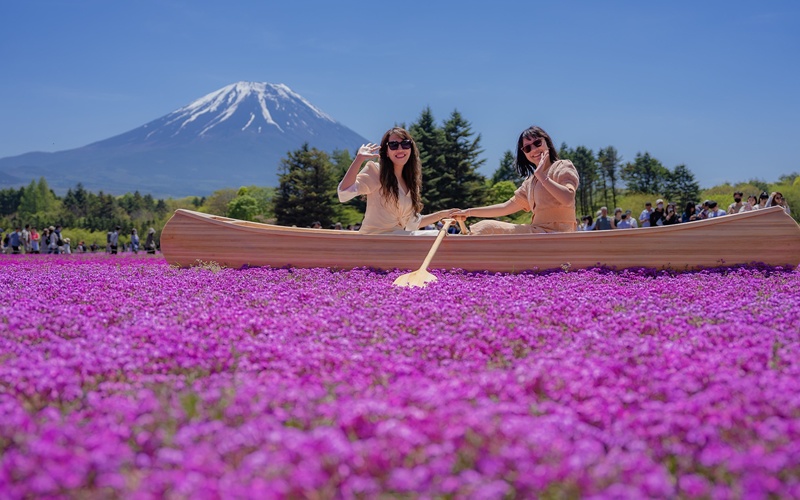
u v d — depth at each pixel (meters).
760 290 6.31
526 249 7.82
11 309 5.31
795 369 3.41
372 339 4.38
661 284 6.66
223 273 8.19
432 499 2.21
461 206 54.88
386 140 8.48
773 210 7.43
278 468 2.25
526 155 8.77
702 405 2.85
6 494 2.08
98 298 6.23
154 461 2.48
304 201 61.38
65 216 122.69
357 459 2.31
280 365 3.67
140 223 104.25
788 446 2.46
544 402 2.98
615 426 2.77
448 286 6.54
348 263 8.37
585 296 5.93
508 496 2.26
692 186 80.69
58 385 3.28
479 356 3.90
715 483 2.43
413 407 2.84
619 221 22.11
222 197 116.38
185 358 3.83
